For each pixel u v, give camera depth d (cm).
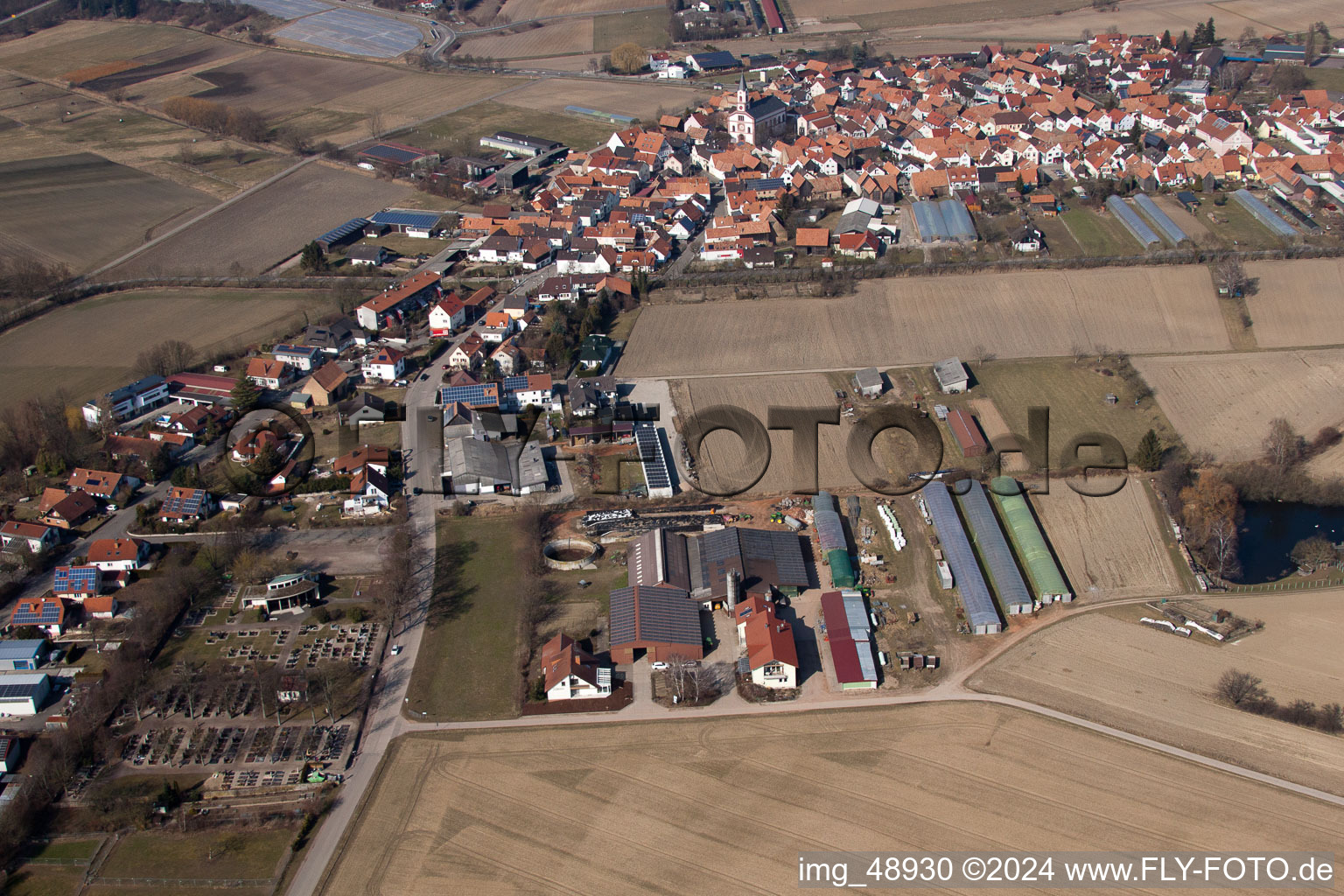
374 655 12762
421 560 14375
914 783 10781
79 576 13600
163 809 10681
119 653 12588
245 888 9875
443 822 10512
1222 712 11569
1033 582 13750
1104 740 11262
